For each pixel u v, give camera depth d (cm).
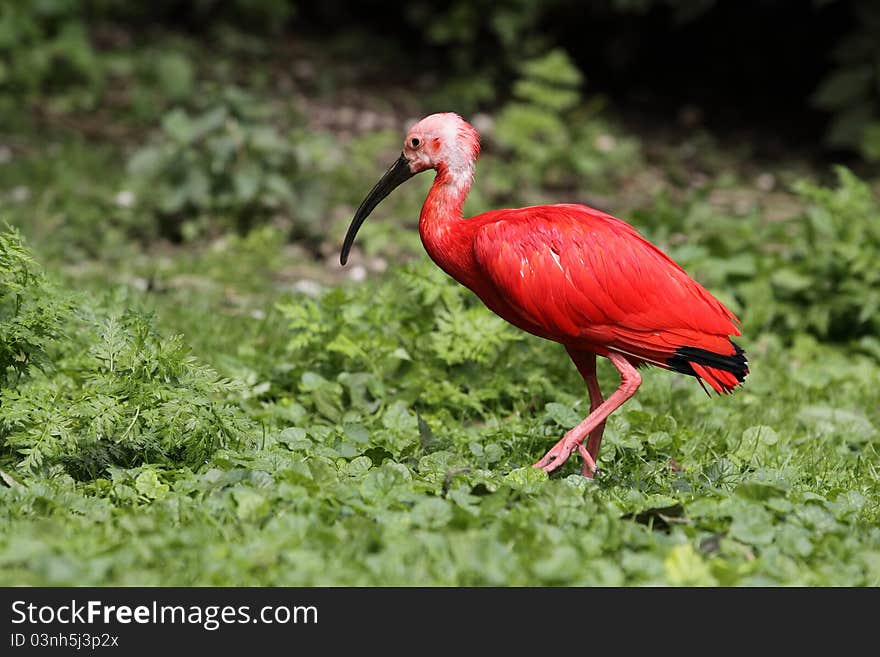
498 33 2462
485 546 701
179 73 2284
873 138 2103
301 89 2461
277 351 1226
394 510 777
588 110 2280
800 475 941
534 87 2058
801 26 2448
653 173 2162
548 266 876
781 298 1426
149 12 2758
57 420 836
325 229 1711
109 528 735
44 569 658
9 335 857
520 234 885
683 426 1066
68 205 1698
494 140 2214
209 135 1692
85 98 2255
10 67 2234
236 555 696
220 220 1688
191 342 1217
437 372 1141
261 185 1670
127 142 2081
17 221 1605
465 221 933
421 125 945
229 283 1488
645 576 697
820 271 1423
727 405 1177
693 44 2561
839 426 1122
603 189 2047
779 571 712
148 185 1709
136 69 2405
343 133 2241
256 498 757
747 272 1421
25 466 823
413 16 2609
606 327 880
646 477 912
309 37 2781
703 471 915
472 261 918
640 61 2586
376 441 977
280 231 1673
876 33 2138
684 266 1421
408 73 2612
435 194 938
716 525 772
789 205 2008
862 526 796
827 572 721
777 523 791
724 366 879
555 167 2062
